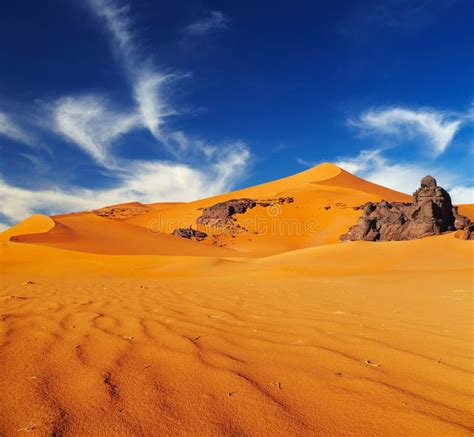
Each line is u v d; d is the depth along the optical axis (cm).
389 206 5738
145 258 3117
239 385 235
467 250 2598
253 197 12975
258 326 423
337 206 10175
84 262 2805
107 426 179
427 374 264
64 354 286
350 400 216
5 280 1531
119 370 255
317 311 559
